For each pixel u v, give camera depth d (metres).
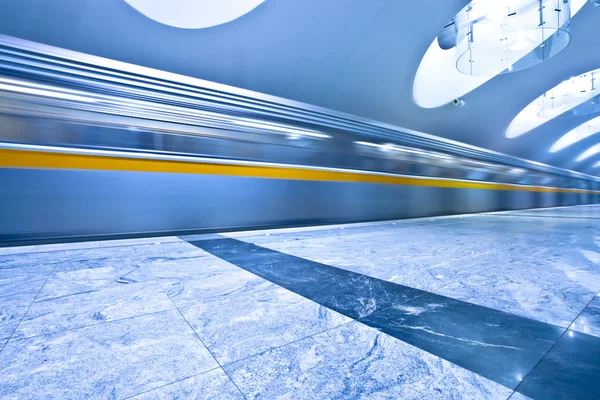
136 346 1.50
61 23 4.75
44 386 1.18
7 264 3.22
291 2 5.79
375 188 9.27
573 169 26.62
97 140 4.99
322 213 7.96
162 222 5.60
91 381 1.21
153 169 5.50
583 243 4.75
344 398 1.11
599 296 2.24
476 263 3.36
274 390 1.16
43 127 4.54
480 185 14.08
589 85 13.29
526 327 1.71
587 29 9.13
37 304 2.06
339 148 8.29
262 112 6.78
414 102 9.91
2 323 1.76
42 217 4.55
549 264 3.30
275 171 7.08
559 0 7.89
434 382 1.20
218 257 3.66
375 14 6.61
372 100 9.01
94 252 3.92
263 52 6.49
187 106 5.81
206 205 6.10
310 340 1.57
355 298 2.22
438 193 11.62
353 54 7.43
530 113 15.36
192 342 1.55
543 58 8.88
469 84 10.76
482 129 13.52
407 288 2.46
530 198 18.98
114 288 2.43
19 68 4.29
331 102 8.41
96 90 4.91
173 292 2.33
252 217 6.72
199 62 6.15
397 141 9.79
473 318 1.85
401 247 4.43
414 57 8.25
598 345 1.50
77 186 4.81
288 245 4.58
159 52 5.69
